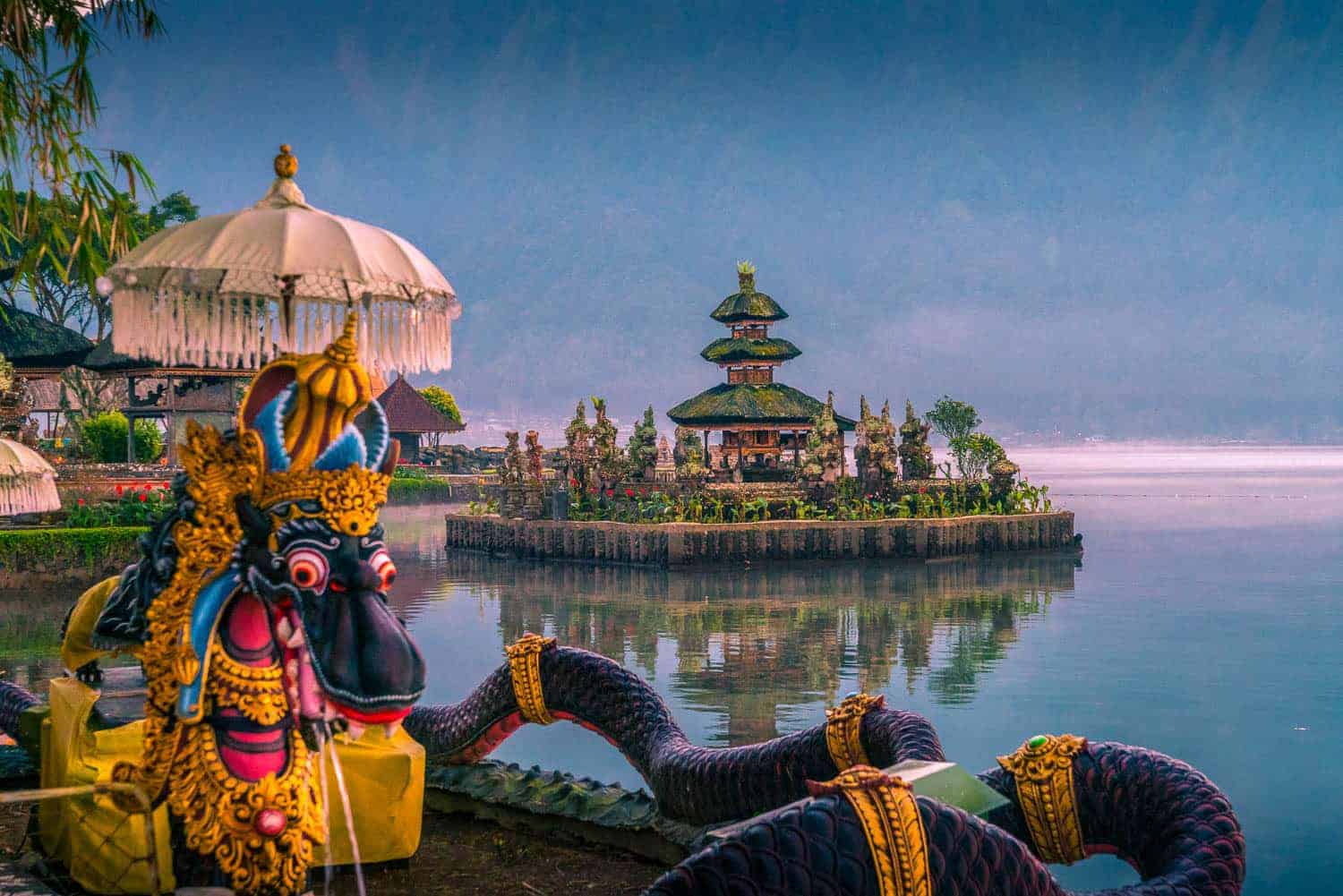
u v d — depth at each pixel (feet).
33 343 222.28
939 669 96.43
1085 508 350.84
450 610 136.98
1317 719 71.77
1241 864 17.48
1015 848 13.98
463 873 22.77
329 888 21.21
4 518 127.75
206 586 16.01
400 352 18.51
